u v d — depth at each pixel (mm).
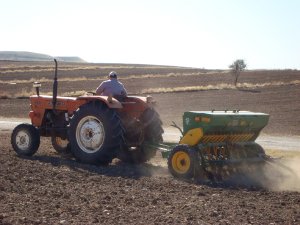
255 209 7465
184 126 10461
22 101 37219
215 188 9094
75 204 7500
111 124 11188
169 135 19578
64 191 8391
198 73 68188
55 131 12688
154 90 42625
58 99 12555
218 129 10305
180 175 10031
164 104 33656
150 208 7348
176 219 6727
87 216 6824
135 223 6508
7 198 7809
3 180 9172
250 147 11016
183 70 84438
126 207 7375
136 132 11805
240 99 36781
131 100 11953
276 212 7297
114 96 11914
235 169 10516
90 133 11461
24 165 10797
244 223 6621
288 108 31500
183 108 31328
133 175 10336
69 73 71000
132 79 58812
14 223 6391
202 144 10211
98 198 7930
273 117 27281
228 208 7461
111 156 11336
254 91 42906
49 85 50438
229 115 10281
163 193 8477
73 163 11500
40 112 12906
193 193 8539
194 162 9875
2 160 11430
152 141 11977
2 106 33812
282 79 54531
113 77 12055
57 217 6758
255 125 11016
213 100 36125
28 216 6754
